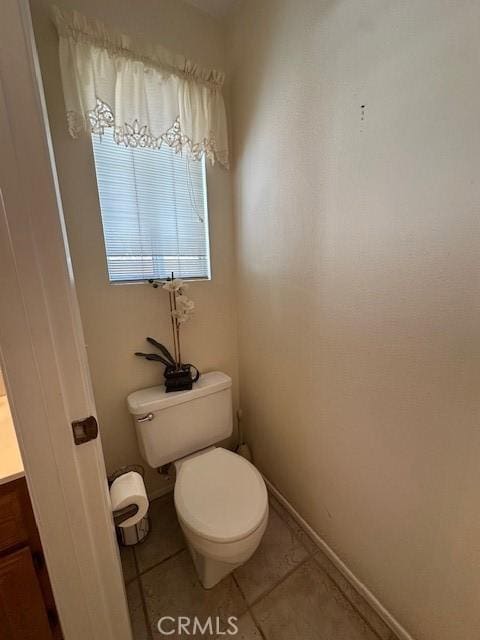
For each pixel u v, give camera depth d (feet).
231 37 4.09
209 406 4.44
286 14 3.20
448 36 1.98
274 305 4.19
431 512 2.61
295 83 3.24
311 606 3.38
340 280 3.12
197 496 3.38
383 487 3.03
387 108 2.42
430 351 2.42
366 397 3.06
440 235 2.22
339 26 2.69
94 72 3.21
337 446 3.53
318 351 3.57
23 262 1.50
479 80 1.87
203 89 3.94
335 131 2.90
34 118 1.42
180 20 3.83
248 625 3.21
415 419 2.62
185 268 4.55
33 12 2.99
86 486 1.95
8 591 2.10
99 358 3.97
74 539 1.99
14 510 2.01
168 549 4.08
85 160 3.49
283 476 4.68
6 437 2.33
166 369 4.35
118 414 4.26
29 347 1.59
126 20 3.47
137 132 3.53
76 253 3.59
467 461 2.29
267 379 4.64
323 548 3.99
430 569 2.69
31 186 1.46
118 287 3.95
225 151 4.26
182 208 4.34
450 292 2.22
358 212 2.82
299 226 3.53
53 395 1.71
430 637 2.79
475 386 2.17
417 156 2.28
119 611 2.33
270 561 3.90
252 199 4.25
